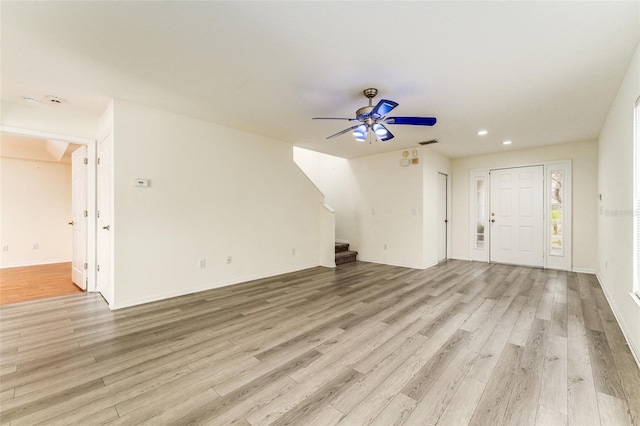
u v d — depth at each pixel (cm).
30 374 188
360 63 238
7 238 548
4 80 267
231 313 302
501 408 157
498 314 297
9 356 211
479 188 603
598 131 425
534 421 147
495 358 210
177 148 361
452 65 239
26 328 261
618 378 184
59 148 512
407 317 291
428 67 243
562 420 148
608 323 272
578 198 492
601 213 413
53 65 242
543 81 266
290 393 171
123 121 317
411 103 319
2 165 543
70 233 615
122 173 316
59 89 287
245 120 387
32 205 573
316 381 183
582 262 489
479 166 600
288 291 384
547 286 403
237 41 208
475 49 216
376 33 198
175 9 175
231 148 419
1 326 265
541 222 529
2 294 368
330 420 149
